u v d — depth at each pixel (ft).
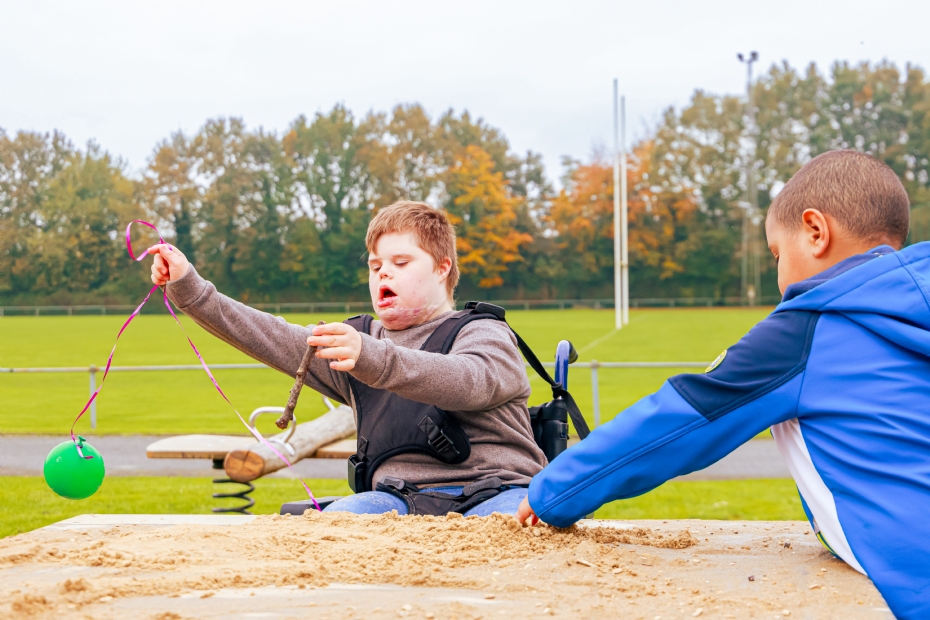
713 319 152.66
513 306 214.69
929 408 4.72
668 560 5.47
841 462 4.80
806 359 4.98
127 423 36.76
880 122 219.61
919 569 4.41
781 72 225.76
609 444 5.31
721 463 26.50
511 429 7.67
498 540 5.69
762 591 4.76
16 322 160.04
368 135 221.66
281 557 5.36
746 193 216.54
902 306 4.85
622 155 121.80
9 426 35.55
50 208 200.54
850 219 5.36
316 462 27.20
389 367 6.43
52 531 6.25
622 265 121.80
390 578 4.90
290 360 8.05
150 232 207.72
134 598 4.49
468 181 216.95
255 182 216.95
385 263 8.11
